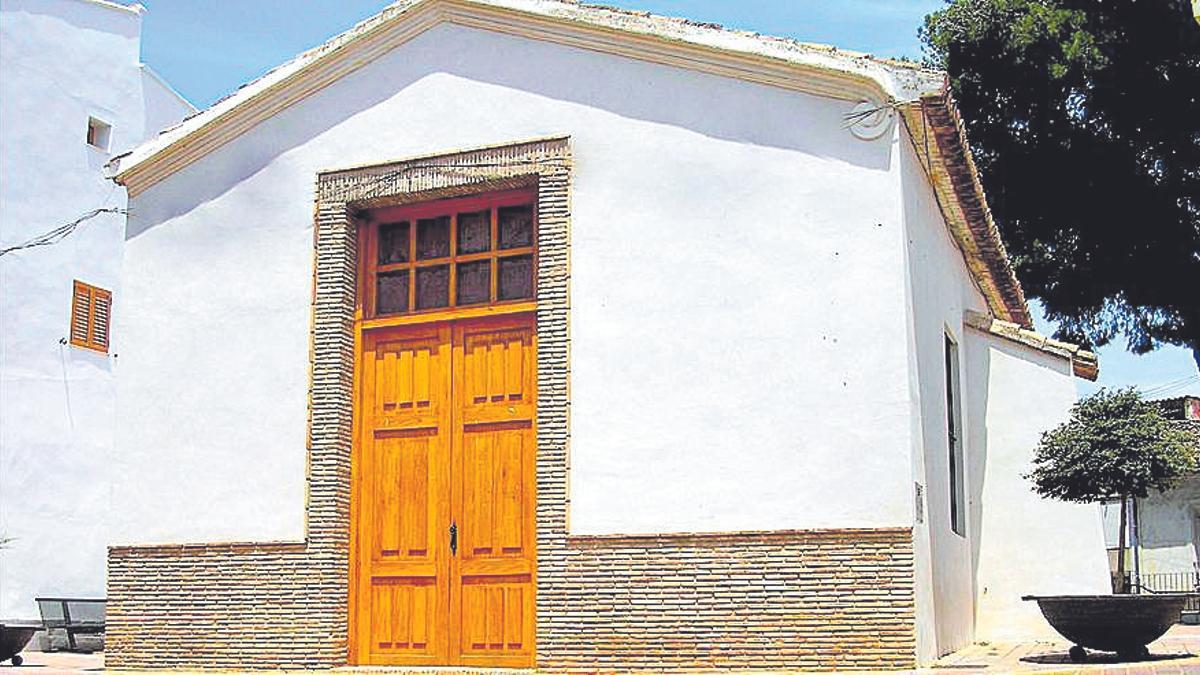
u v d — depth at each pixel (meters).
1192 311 26.78
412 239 12.25
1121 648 10.54
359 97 12.33
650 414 10.72
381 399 12.06
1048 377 14.46
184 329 12.54
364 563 11.80
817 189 10.56
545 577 10.77
